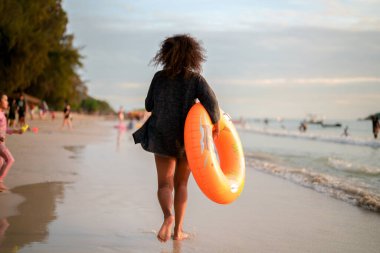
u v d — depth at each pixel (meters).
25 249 3.38
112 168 8.53
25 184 6.24
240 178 3.92
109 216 4.52
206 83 3.63
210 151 3.55
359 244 3.88
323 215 4.97
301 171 8.91
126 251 3.43
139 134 3.73
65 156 10.32
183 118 3.62
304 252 3.61
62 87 44.41
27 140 14.41
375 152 16.20
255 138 28.72
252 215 4.89
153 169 8.59
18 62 35.91
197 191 6.33
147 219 4.44
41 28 41.38
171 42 3.65
